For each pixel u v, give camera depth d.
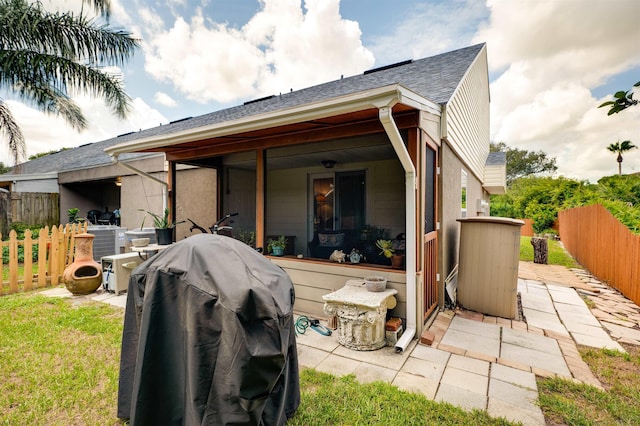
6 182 10.98
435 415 1.96
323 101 2.64
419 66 6.21
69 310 3.83
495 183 10.09
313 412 1.97
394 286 3.31
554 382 2.35
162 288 1.63
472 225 4.15
